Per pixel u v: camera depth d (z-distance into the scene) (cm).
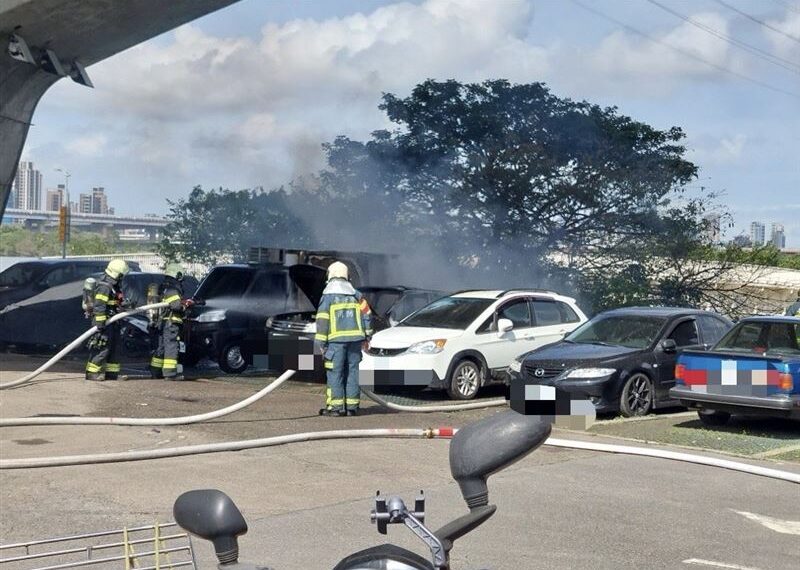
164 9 1906
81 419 1174
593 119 2530
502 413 214
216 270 1953
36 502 826
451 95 2598
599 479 992
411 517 193
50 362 1562
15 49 1830
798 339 1316
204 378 1775
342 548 719
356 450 1099
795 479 909
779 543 768
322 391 1641
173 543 709
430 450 1115
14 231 7444
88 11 1838
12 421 1141
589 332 1546
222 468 980
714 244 2580
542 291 1698
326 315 1349
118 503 830
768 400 1253
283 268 1922
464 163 2606
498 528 791
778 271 3284
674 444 1206
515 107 2581
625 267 2553
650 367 1442
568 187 2492
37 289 2102
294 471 978
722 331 1563
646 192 2500
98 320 1614
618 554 726
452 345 1547
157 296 1752
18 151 2050
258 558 690
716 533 793
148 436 1148
